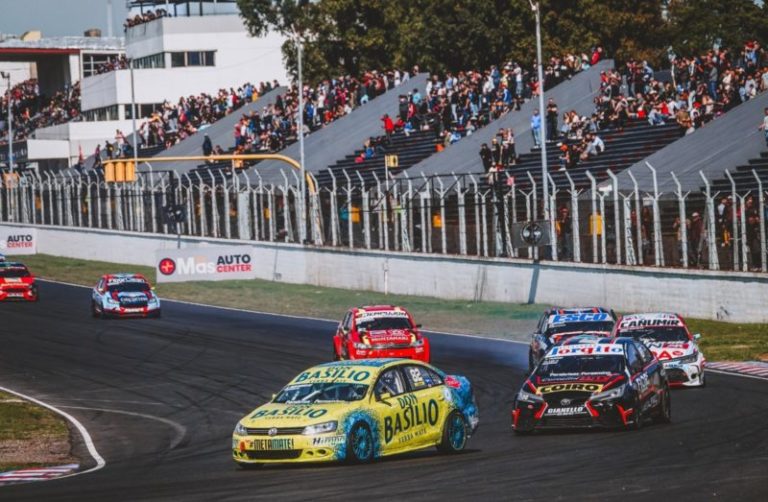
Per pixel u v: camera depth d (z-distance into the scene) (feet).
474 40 465.88
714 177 266.77
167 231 407.44
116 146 515.50
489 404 169.37
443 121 379.55
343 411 113.09
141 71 606.14
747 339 219.61
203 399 190.70
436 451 124.67
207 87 609.83
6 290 341.62
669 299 251.39
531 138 347.15
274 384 200.64
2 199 502.38
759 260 237.66
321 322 280.31
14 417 178.29
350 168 384.27
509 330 253.03
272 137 435.94
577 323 190.08
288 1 567.18
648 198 254.68
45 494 107.34
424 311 287.07
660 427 136.15
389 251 323.98
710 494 89.04
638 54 471.21
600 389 132.67
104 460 140.26
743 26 493.77
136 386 206.39
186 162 460.55
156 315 304.09
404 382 119.65
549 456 115.24
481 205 298.15
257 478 108.88
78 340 265.34
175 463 131.54
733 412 146.72
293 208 361.92
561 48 457.27
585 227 272.51
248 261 369.09
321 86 465.88
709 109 306.55
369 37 555.28
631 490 92.53
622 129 321.32
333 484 101.86
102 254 442.91
